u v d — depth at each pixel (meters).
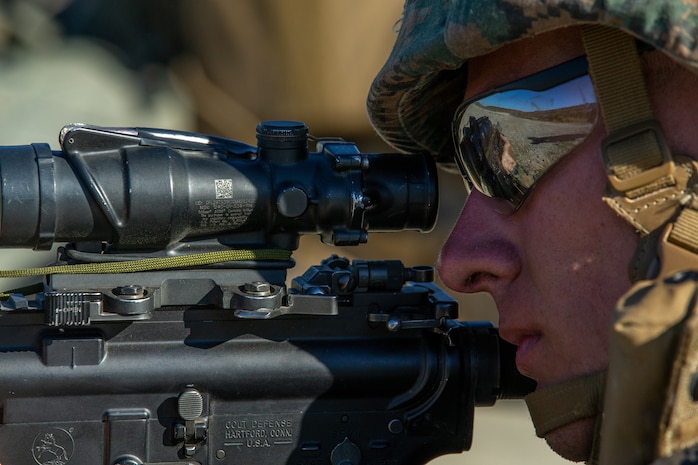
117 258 5.17
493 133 4.84
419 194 5.49
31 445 5.19
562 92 4.54
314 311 5.37
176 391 5.34
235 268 5.31
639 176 4.17
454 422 5.73
